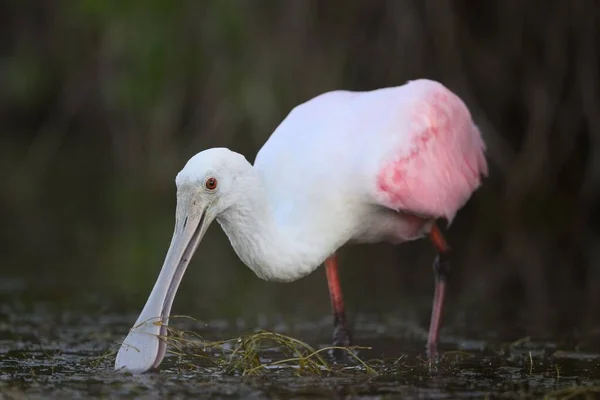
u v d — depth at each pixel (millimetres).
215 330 11211
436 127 10711
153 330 8742
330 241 9695
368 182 9797
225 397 7844
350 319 12094
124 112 22594
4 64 26562
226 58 20219
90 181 24281
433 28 18562
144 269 15359
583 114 18656
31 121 27828
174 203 21484
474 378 8711
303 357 8984
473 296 13484
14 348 10039
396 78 18859
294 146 9914
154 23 20375
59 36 25297
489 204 19109
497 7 18734
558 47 18484
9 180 24406
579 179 18844
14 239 17969
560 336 10883
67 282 14312
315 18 19547
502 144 18812
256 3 19828
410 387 8289
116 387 8172
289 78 19703
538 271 15086
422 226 10820
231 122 20500
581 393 8109
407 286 14312
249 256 9188
